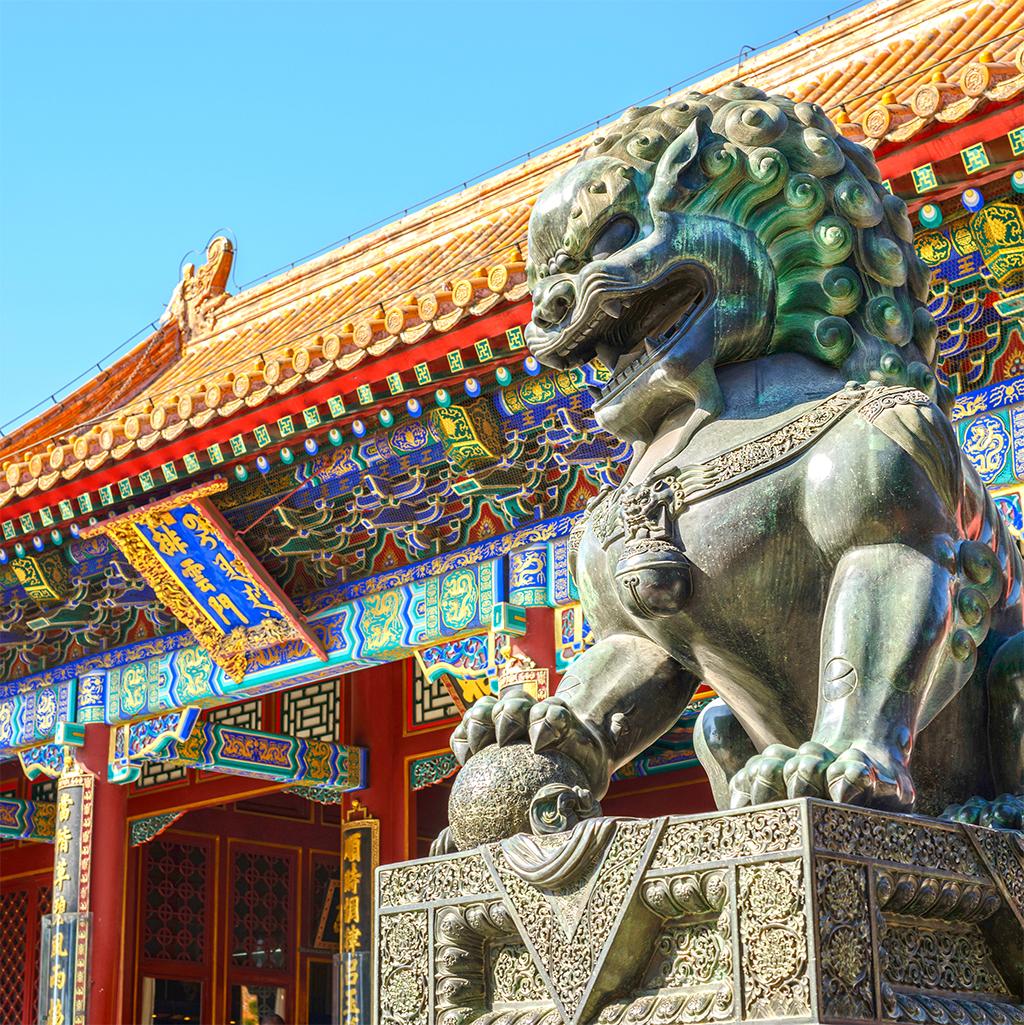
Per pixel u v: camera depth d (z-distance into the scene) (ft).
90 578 47.24
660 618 10.27
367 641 41.42
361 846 52.80
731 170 10.65
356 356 33.86
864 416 9.93
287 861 64.85
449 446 36.63
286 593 43.62
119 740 48.88
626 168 10.75
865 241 10.88
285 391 35.29
